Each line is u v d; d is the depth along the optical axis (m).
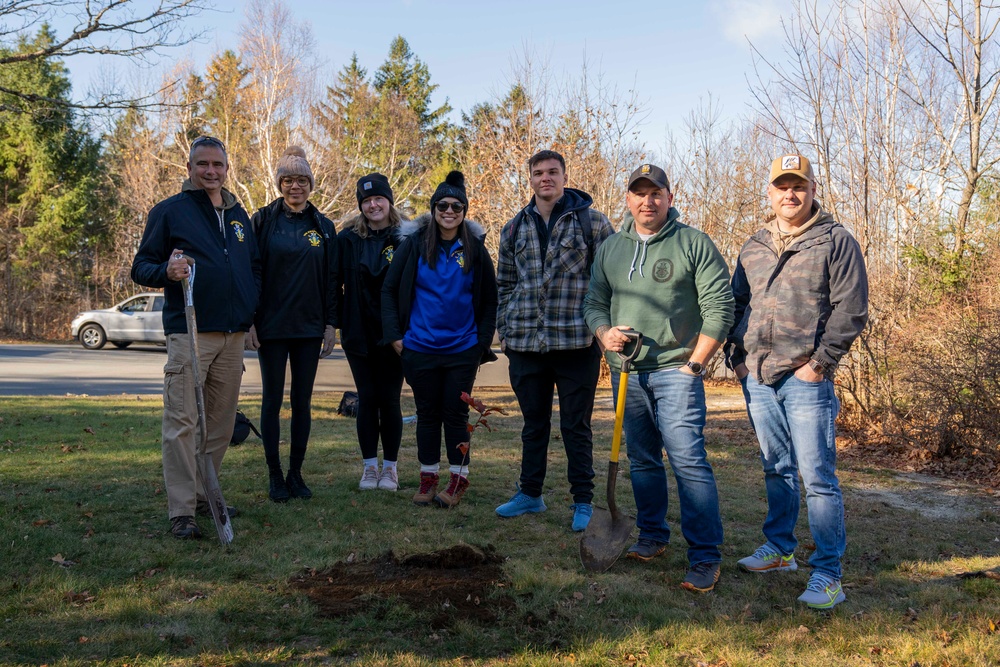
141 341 19.84
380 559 3.48
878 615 3.03
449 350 4.48
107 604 2.89
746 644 2.76
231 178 23.47
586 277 4.16
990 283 6.95
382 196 4.73
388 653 2.60
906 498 5.15
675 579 3.41
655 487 3.67
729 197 15.15
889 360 7.23
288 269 4.39
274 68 21.36
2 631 2.65
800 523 4.37
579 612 2.98
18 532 3.66
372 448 4.88
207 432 4.11
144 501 4.35
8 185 29.64
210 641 2.63
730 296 3.36
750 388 3.48
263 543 3.67
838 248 3.17
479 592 3.13
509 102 14.08
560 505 4.57
